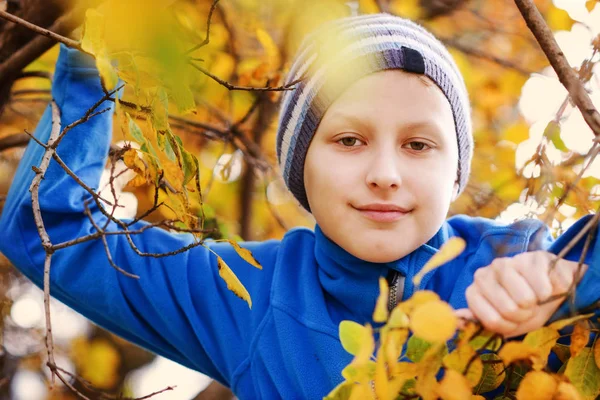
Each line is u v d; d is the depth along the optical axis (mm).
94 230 1869
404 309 1066
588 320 1314
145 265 1858
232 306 1823
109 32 1156
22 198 1846
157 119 1257
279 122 1758
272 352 1726
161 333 1869
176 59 1121
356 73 1534
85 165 1857
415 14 2951
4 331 3373
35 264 1852
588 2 1515
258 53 2691
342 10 2299
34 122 2883
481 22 3303
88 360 3629
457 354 1154
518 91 3072
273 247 1919
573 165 1567
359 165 1533
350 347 1109
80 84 1867
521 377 1365
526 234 1573
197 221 1395
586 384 1243
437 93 1565
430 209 1534
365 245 1536
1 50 1911
